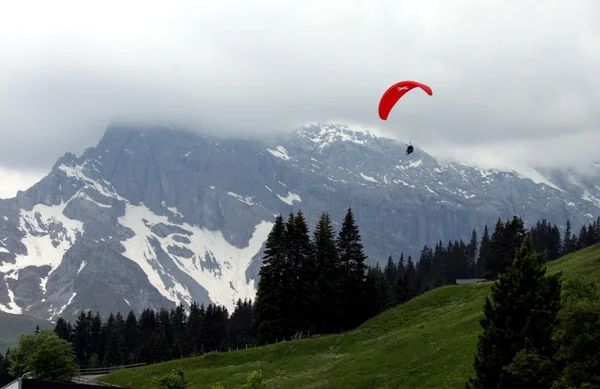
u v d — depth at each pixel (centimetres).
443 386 5800
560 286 4738
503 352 4612
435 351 6656
